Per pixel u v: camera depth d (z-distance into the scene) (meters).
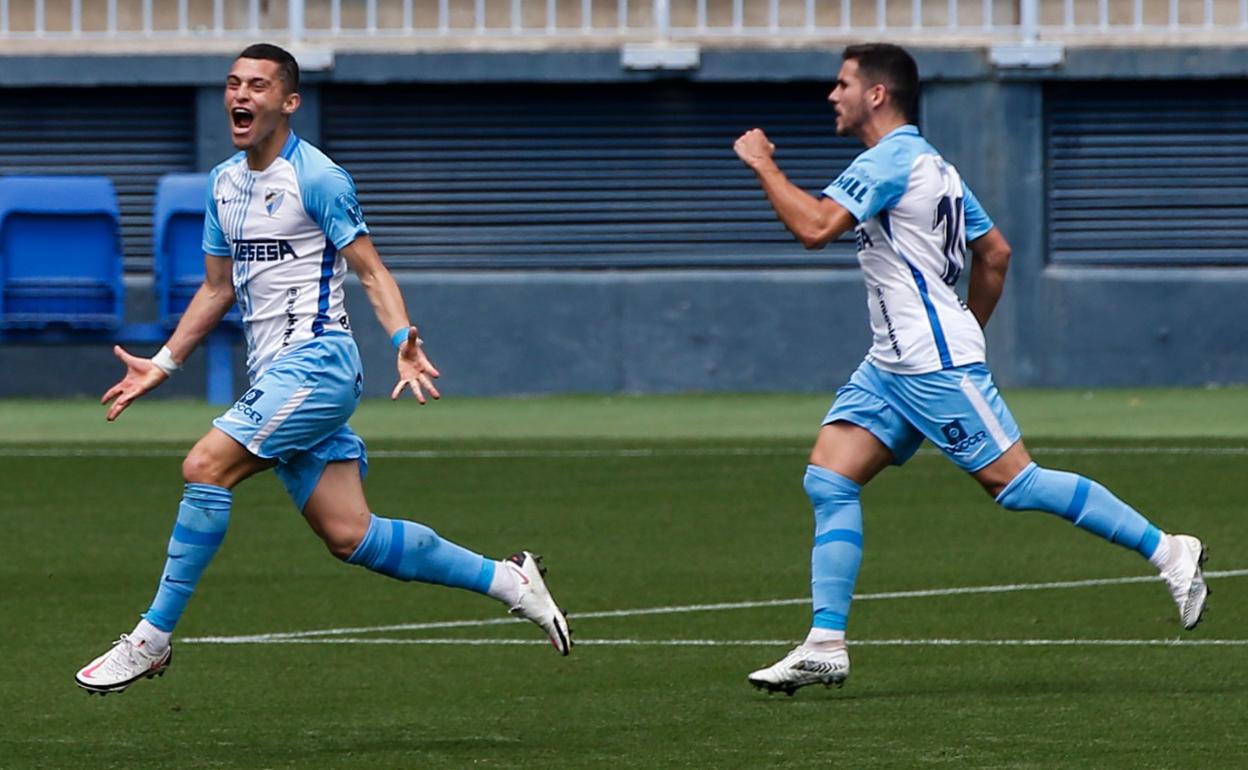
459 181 74.12
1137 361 73.94
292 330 22.09
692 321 73.75
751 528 39.81
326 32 74.19
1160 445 53.66
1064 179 74.31
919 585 32.94
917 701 23.67
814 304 73.75
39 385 73.38
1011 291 73.94
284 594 32.47
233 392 73.38
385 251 74.25
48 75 73.12
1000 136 73.75
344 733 22.14
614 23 75.69
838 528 23.86
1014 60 73.00
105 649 27.70
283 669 26.22
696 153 74.19
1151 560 24.03
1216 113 74.12
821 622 23.62
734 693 24.42
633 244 74.31
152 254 74.19
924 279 23.75
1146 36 73.75
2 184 67.94
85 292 68.38
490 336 73.69
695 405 69.06
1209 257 74.25
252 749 21.31
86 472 49.44
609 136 74.19
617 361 73.75
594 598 32.00
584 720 22.77
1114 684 24.62
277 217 21.98
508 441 56.59
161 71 73.19
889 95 23.95
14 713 23.34
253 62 21.89
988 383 23.88
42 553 36.97
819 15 75.25
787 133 74.31
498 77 73.06
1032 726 22.09
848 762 20.34
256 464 21.84
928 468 49.16
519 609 22.62
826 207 23.41
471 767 20.33
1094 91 74.12
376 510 42.50
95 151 74.12
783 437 57.88
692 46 73.06
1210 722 22.23
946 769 19.97
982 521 40.53
